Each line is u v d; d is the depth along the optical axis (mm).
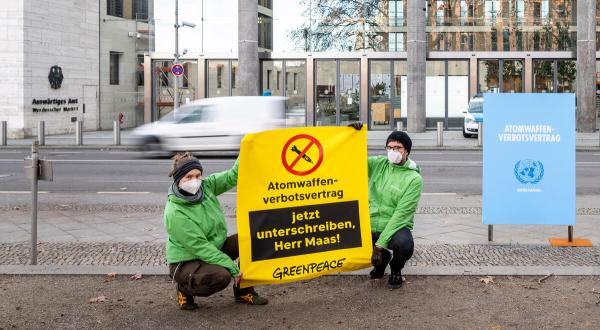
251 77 30562
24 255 7508
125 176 15594
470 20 33000
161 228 9172
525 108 7871
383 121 33219
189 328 5191
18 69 29922
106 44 36938
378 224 6223
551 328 5148
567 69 32875
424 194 12758
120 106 38406
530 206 7930
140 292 6113
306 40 34219
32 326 5227
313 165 5684
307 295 6008
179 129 19859
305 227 5684
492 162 7949
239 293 5797
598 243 8086
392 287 6168
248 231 5500
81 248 7902
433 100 33344
